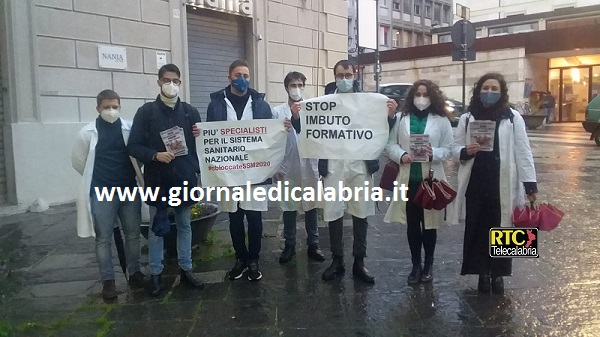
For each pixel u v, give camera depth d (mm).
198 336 3816
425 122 4633
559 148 16312
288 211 5426
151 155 4355
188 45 10555
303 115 4730
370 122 4660
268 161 4809
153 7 9531
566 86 28297
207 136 4715
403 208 4742
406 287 4680
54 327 4004
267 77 11984
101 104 4508
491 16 53250
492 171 4383
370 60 32250
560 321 3926
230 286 4801
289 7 12445
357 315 4109
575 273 4938
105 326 3990
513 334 3738
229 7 11070
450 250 5758
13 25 7727
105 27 8805
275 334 3818
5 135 7887
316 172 5344
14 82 7812
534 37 26031
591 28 24422
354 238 4863
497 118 4375
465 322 3947
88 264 5523
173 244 5586
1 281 5031
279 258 5582
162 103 4480
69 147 8398
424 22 58375
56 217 7570
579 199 8352
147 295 4629
